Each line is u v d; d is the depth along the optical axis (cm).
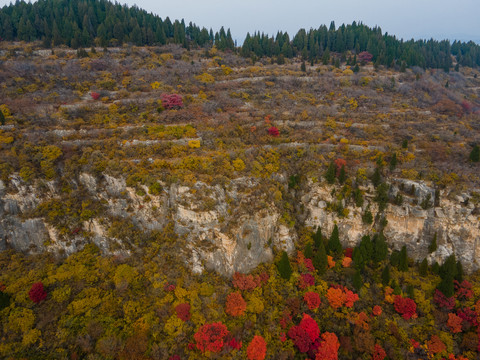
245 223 4516
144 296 3959
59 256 4275
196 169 4731
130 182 4447
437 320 4409
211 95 7550
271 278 4588
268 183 5188
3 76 6706
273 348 3866
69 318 3588
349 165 5556
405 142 5847
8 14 9975
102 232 4419
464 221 5000
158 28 10750
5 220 4197
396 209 5159
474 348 4125
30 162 4500
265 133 6322
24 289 3803
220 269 4306
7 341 3341
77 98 6725
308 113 7188
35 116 5656
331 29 14412
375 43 12275
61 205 4428
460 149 5916
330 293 4488
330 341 3922
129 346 3459
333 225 5422
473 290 4722
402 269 5034
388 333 4256
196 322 3778
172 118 6294
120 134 5553
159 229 4481
